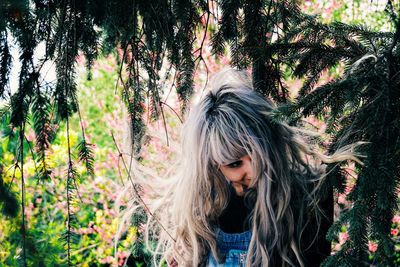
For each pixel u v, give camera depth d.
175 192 1.46
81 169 2.66
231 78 1.35
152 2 1.15
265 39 1.23
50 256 1.12
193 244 1.42
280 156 1.26
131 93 1.28
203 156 1.27
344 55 1.20
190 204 1.38
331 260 0.95
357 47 1.20
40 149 1.17
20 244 1.05
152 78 1.17
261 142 1.22
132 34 1.18
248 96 1.25
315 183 1.28
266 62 1.27
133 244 1.59
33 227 2.49
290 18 1.32
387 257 0.91
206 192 1.36
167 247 1.57
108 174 3.41
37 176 1.19
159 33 1.20
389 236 0.94
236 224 1.38
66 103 1.15
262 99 1.26
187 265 1.48
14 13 0.98
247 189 1.33
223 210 1.38
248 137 1.20
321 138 1.32
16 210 0.99
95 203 3.03
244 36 1.29
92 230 2.83
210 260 1.41
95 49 1.27
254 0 1.21
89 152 1.22
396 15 1.08
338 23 1.23
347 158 1.00
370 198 0.93
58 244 2.04
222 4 1.25
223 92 1.26
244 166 1.26
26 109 1.13
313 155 1.21
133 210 1.51
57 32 1.16
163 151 2.58
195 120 1.26
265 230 1.29
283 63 1.26
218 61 1.46
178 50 1.25
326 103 1.04
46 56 1.10
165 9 1.15
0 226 1.01
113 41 1.29
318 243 1.29
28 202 2.77
